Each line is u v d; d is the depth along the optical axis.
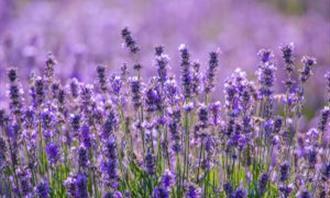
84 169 6.29
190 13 20.84
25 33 17.09
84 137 6.46
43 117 6.74
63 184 6.46
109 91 7.61
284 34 18.31
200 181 6.53
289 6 22.59
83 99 6.81
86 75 11.89
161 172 6.62
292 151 7.10
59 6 22.50
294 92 7.05
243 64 15.73
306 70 6.86
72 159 6.96
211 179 6.88
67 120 7.13
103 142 6.60
